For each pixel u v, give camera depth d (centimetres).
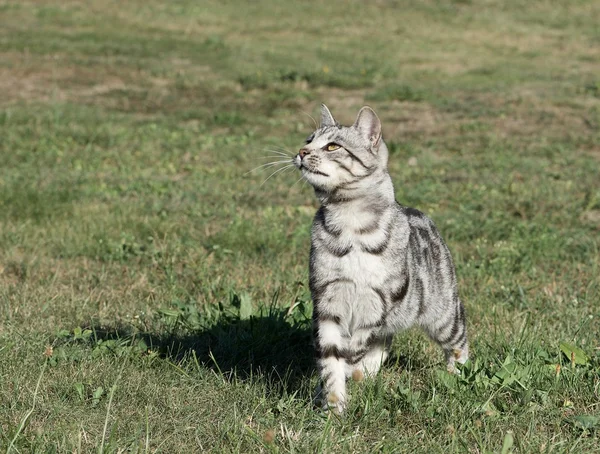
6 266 1145
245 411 706
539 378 759
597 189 1625
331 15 3825
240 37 3409
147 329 917
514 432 677
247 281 1096
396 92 2522
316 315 731
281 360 855
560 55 3228
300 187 1644
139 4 3825
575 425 685
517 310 1012
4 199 1410
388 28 3631
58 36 3172
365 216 720
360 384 751
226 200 1530
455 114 2320
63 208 1395
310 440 654
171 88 2556
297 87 2616
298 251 1238
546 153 1923
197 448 649
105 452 602
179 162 1817
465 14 3866
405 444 656
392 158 1902
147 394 734
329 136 742
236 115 2233
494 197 1570
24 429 651
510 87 2661
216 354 858
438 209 1512
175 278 1115
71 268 1147
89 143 1916
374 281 713
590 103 2419
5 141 1878
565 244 1291
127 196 1522
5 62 2692
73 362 802
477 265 1184
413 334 912
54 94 2406
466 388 740
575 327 936
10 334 870
